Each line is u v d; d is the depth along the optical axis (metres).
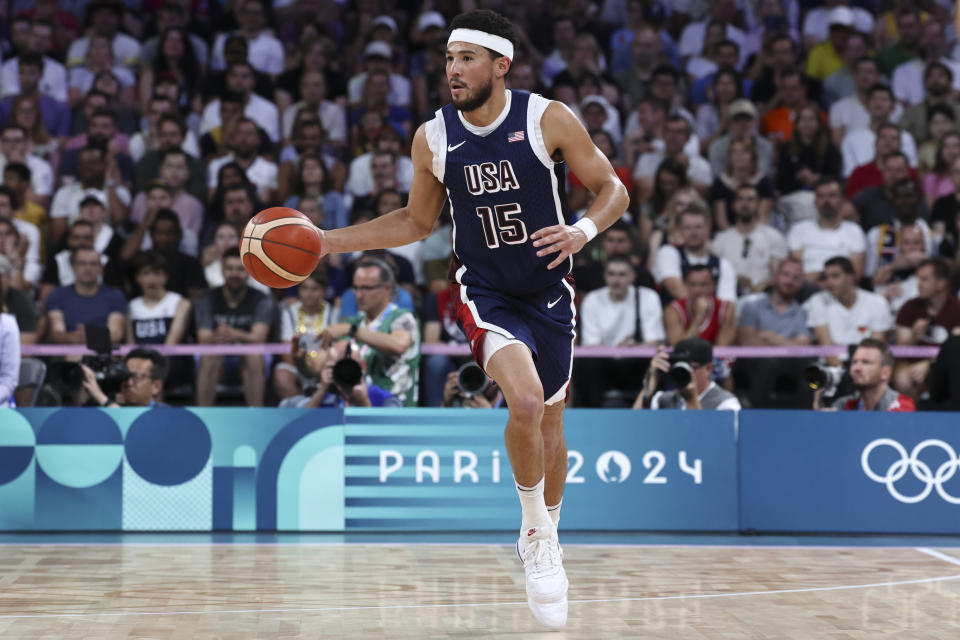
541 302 6.57
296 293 15.20
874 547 9.73
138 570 8.29
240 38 18.38
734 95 18.38
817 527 10.47
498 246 6.42
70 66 19.25
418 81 18.97
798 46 20.42
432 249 15.66
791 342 14.52
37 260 15.90
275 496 10.38
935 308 14.52
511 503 10.41
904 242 15.85
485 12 6.23
